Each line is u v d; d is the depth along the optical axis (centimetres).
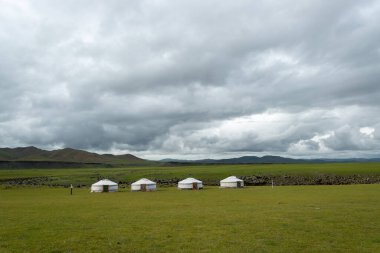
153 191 8894
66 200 6119
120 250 2109
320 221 3012
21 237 2488
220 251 2055
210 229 2723
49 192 8925
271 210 3847
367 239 2308
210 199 5750
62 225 3016
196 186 9719
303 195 6062
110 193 8344
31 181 15925
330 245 2164
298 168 15950
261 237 2405
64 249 2134
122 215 3691
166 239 2386
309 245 2170
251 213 3622
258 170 15825
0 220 3372
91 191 9262
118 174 18300
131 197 6688
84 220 3331
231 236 2450
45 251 2089
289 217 3275
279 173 14200
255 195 6412
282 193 6750
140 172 19175
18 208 4625
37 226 2961
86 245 2233
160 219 3316
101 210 4262
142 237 2458
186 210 4078
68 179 16500
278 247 2130
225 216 3431
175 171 18425
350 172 13488
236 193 7169
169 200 5747
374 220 3039
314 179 12388
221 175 14762
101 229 2791
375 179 11850
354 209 3784
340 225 2809
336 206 4119
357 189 7312
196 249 2111
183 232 2619
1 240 2391
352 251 2022
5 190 9950
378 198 5153
